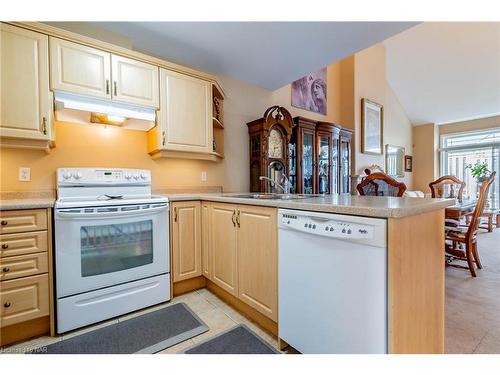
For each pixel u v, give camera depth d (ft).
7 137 5.30
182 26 6.61
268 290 5.02
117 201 5.84
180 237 6.96
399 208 3.12
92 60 6.07
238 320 5.72
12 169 6.00
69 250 5.24
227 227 6.25
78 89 5.87
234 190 10.06
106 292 5.67
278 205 4.64
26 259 4.87
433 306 3.98
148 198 6.57
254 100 10.71
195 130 7.88
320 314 3.90
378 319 3.21
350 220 3.47
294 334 4.35
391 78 19.54
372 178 7.90
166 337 5.07
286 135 10.42
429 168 22.58
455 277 8.24
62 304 5.16
